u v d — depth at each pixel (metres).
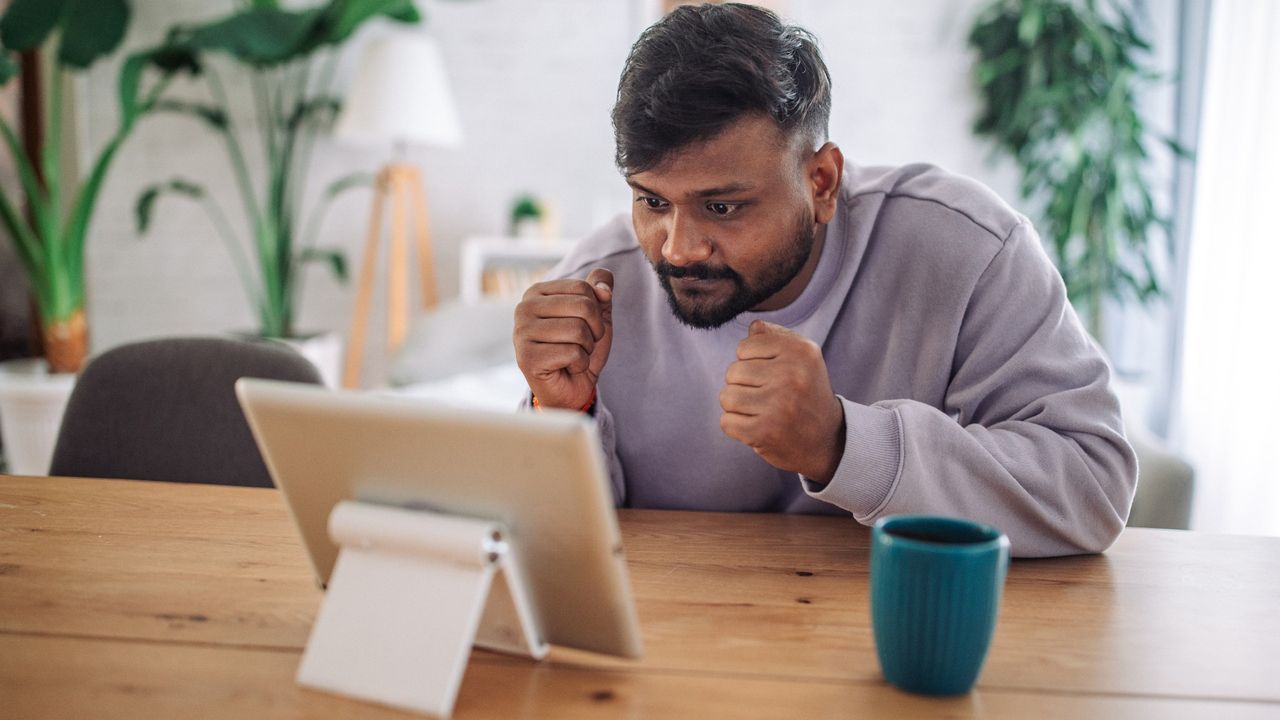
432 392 2.57
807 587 0.82
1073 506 0.92
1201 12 3.10
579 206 3.82
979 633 0.61
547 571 0.62
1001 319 1.08
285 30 3.22
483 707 0.60
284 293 3.53
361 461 0.64
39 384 2.96
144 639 0.70
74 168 3.71
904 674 0.62
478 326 3.03
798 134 0.92
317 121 3.77
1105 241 3.04
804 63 0.93
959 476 0.88
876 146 3.67
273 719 0.59
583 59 3.77
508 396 2.58
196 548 0.90
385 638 0.62
